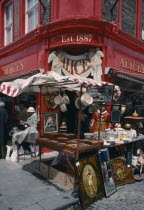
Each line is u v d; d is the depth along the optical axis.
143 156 5.53
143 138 5.48
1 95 11.61
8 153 6.49
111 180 4.46
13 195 4.07
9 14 11.32
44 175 5.14
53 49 7.53
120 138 4.91
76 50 7.52
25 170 5.52
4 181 4.77
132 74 7.69
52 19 7.55
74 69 7.36
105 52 7.37
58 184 4.64
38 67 7.96
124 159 5.09
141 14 9.73
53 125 5.88
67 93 8.34
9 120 10.51
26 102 9.31
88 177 4.04
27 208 3.58
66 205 3.74
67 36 7.07
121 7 8.55
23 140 6.10
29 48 8.59
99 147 4.52
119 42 8.05
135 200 4.06
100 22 6.91
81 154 5.16
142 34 9.74
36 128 6.91
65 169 4.98
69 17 7.10
